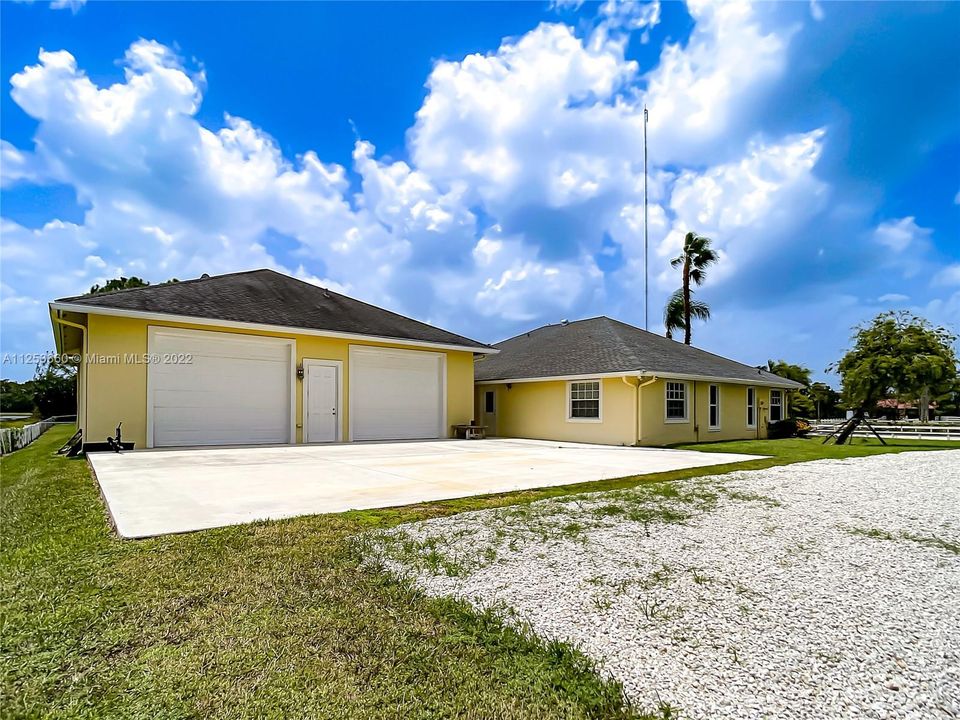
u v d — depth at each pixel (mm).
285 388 13141
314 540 3949
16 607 2740
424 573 3377
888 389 15469
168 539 3926
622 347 16438
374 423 14648
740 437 18344
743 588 3203
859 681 2227
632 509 5156
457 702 2043
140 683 2092
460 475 7523
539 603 2969
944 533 4422
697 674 2270
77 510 5078
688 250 29406
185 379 11711
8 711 1904
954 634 2652
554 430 16812
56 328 12164
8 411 39188
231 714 1922
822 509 5246
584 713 1994
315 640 2475
